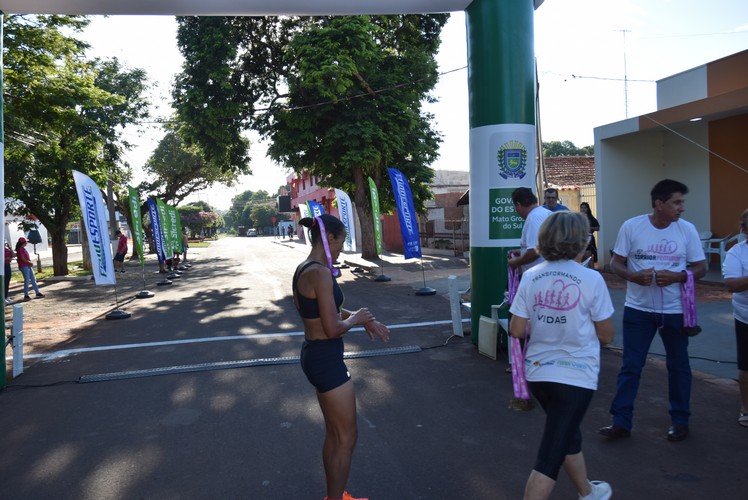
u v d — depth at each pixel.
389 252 27.98
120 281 18.77
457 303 7.91
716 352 6.36
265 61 19.92
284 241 56.84
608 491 3.01
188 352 7.61
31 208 19.12
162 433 4.70
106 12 6.63
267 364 6.77
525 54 6.73
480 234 7.00
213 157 20.02
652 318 4.20
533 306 2.83
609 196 14.13
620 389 4.27
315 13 6.92
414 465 3.95
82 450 4.40
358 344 7.59
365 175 21.67
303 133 18.92
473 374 6.09
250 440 4.49
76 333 9.45
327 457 3.21
